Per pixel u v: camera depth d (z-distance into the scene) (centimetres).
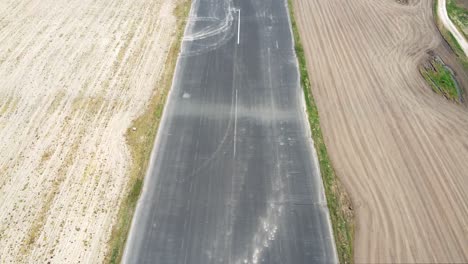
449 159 1561
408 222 1348
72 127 1656
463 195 1439
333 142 1606
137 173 1477
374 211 1377
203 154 1548
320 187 1438
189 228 1316
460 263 1247
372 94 1839
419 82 1931
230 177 1468
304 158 1538
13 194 1409
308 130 1650
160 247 1268
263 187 1436
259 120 1688
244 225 1324
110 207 1374
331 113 1731
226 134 1627
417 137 1642
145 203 1386
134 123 1673
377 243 1288
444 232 1325
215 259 1238
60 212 1356
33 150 1561
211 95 1800
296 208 1374
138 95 1803
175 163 1515
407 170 1511
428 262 1246
